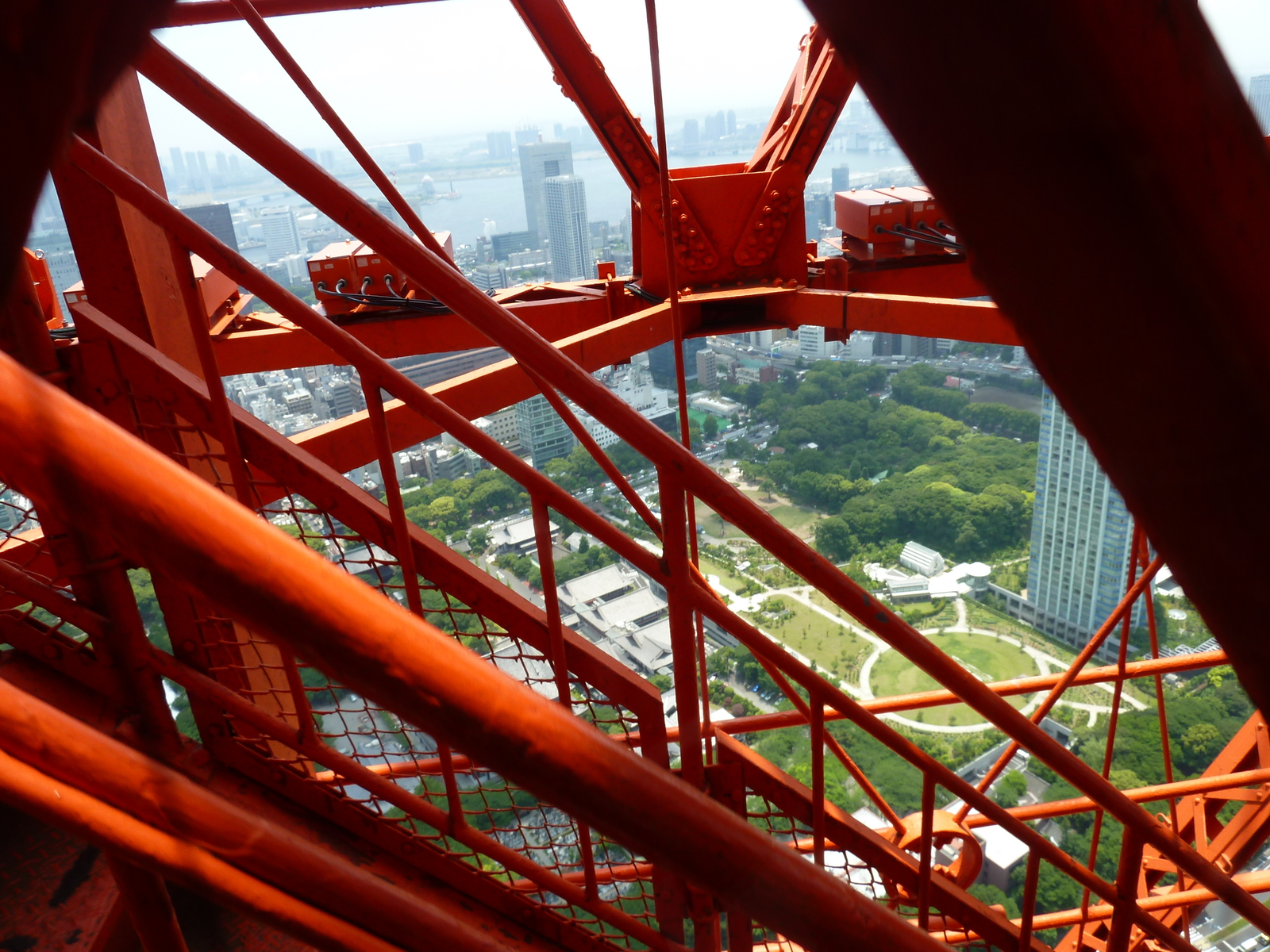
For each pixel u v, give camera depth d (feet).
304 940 3.88
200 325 5.41
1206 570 1.55
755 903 3.35
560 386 4.78
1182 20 1.12
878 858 8.41
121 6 0.97
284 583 2.48
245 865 3.76
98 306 7.50
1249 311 1.34
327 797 6.90
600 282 18.95
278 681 9.64
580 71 15.71
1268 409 1.39
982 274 1.41
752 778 7.63
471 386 13.61
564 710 2.85
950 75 1.15
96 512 2.43
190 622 6.31
